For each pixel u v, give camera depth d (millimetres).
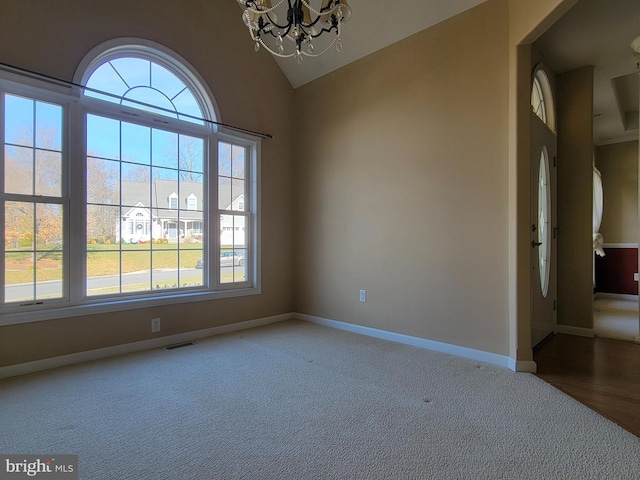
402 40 3186
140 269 3041
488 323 2656
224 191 3672
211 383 2260
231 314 3629
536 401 1990
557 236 3525
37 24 2422
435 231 2965
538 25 2191
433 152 2975
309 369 2514
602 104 4387
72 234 2623
